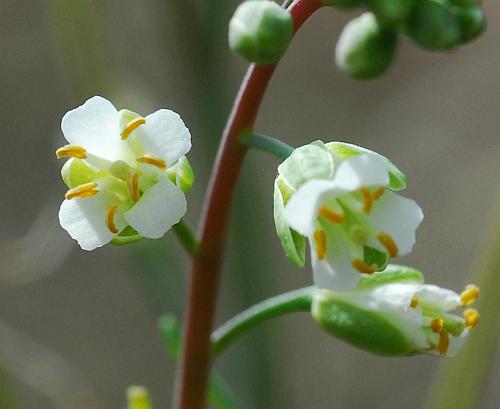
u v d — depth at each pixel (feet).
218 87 0.45
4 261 0.58
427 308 0.35
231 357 0.47
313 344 0.71
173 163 0.33
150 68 0.68
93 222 0.33
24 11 0.74
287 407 0.47
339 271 0.33
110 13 0.68
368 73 0.35
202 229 0.35
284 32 0.33
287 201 0.33
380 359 0.71
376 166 0.32
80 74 0.46
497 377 0.68
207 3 0.44
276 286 0.46
